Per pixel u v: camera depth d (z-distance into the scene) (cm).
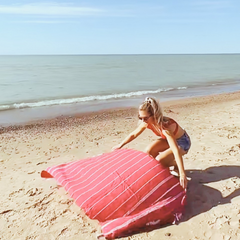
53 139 862
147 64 8281
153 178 397
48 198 457
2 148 782
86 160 477
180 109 1378
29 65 7506
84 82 2911
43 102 1675
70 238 360
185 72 4547
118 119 1177
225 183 471
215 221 376
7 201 454
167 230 367
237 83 2850
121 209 378
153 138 796
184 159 592
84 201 387
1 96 1933
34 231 376
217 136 780
